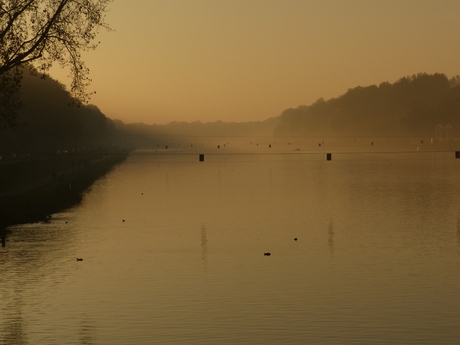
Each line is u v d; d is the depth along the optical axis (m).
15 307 32.31
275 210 74.50
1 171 108.25
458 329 27.84
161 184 117.19
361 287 35.69
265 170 158.50
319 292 34.56
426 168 155.25
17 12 51.81
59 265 43.00
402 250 47.38
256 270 40.56
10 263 43.84
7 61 52.66
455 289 35.12
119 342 26.66
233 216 69.06
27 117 144.88
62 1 52.25
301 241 51.97
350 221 64.06
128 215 70.75
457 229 57.66
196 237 54.59
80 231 58.62
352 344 26.11
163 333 27.70
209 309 31.36
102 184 117.81
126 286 36.47
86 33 52.38
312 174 140.62
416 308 31.27
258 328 28.25
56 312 31.23
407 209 74.00
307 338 26.83
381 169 154.00
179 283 37.12
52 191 101.62
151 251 47.97
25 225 62.88
